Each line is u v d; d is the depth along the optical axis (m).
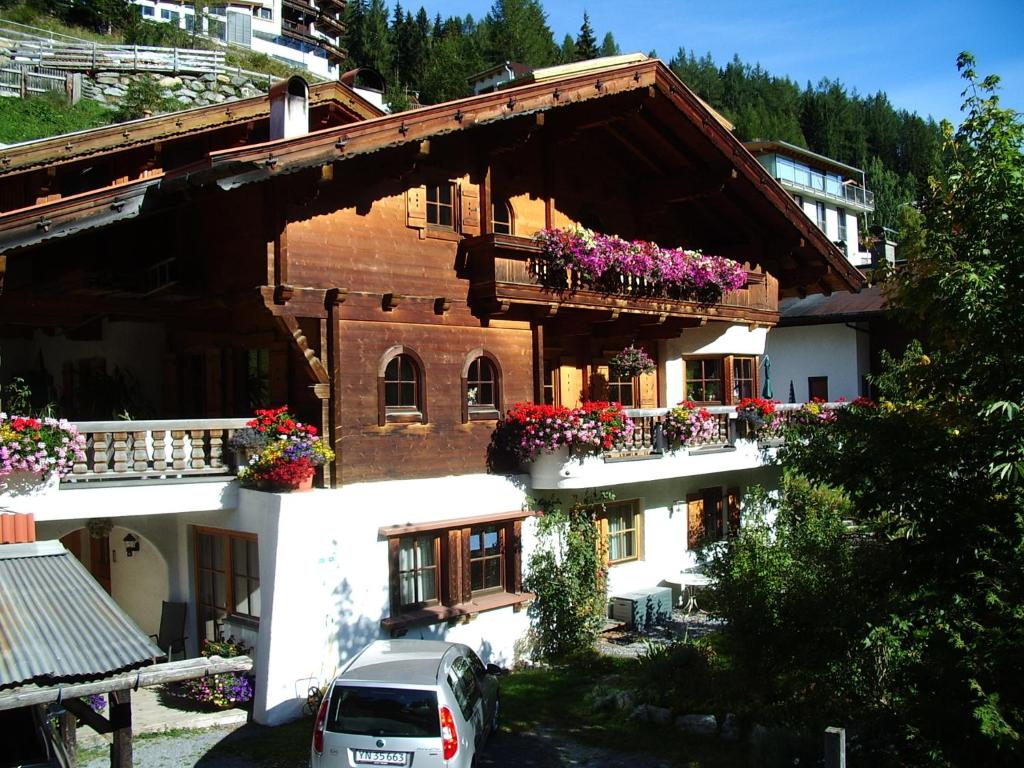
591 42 90.25
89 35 47.88
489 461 14.00
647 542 16.72
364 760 8.36
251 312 13.03
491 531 13.73
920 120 99.75
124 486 10.90
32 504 10.26
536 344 14.79
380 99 33.09
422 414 13.11
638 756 9.90
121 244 13.51
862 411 8.32
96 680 5.80
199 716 11.24
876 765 7.63
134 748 10.21
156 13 57.03
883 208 78.62
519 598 13.71
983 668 6.84
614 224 16.98
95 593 7.09
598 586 14.85
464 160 13.89
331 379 12.11
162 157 16.34
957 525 7.45
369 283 12.57
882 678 8.43
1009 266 7.29
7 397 15.64
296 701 11.12
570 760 9.87
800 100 103.00
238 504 11.82
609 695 11.52
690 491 17.86
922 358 8.98
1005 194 7.45
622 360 16.62
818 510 14.00
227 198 12.49
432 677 8.69
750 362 19.97
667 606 15.92
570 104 14.65
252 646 11.80
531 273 13.98
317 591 11.38
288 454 11.30
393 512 12.29
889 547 8.44
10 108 32.38
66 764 7.90
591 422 13.91
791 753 8.25
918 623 7.47
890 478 7.91
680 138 16.42
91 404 13.76
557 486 13.92
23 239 10.18
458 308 13.66
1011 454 6.84
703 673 11.28
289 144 10.89
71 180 15.28
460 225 13.80
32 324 13.01
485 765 9.73
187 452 11.50
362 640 11.85
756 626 9.30
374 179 12.69
